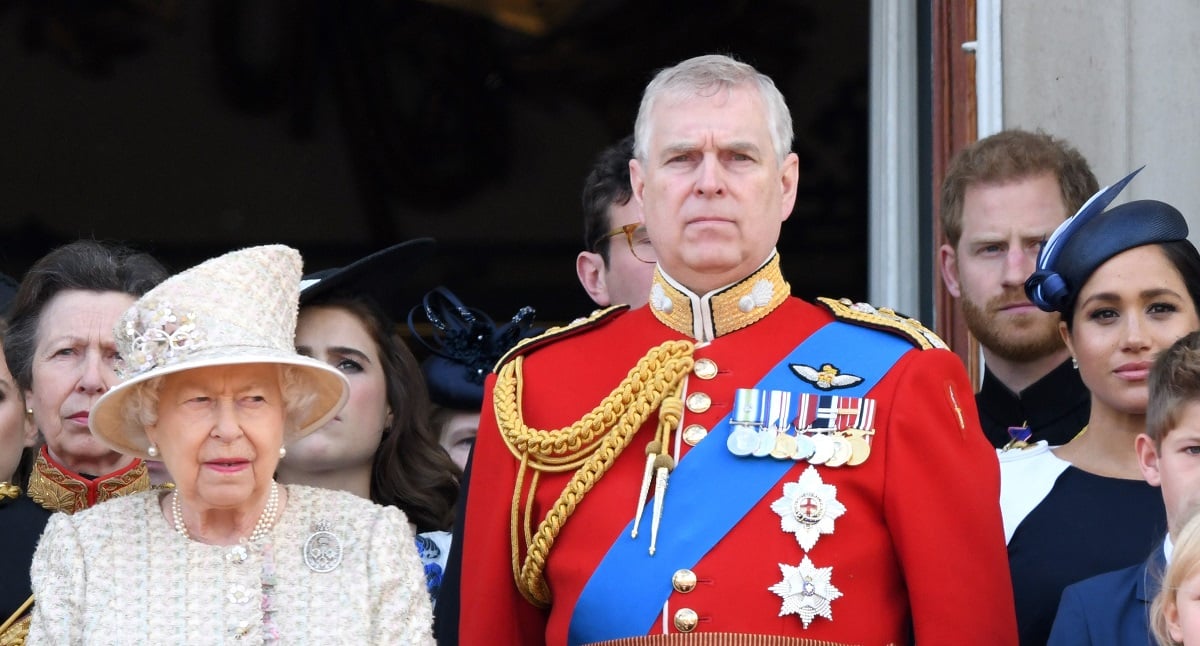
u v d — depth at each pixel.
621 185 17.81
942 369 14.01
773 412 13.84
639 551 13.63
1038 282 16.16
